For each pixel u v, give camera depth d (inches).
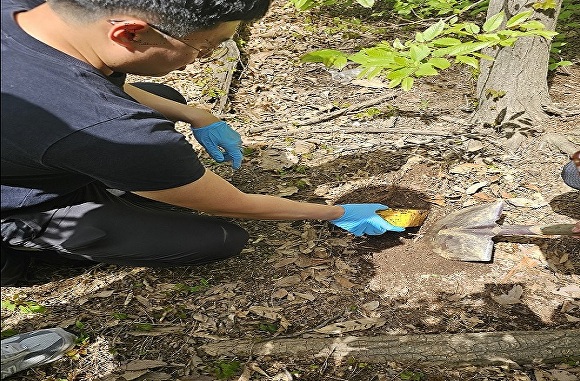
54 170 88.0
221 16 76.1
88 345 107.7
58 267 126.3
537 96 157.5
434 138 159.8
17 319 113.2
